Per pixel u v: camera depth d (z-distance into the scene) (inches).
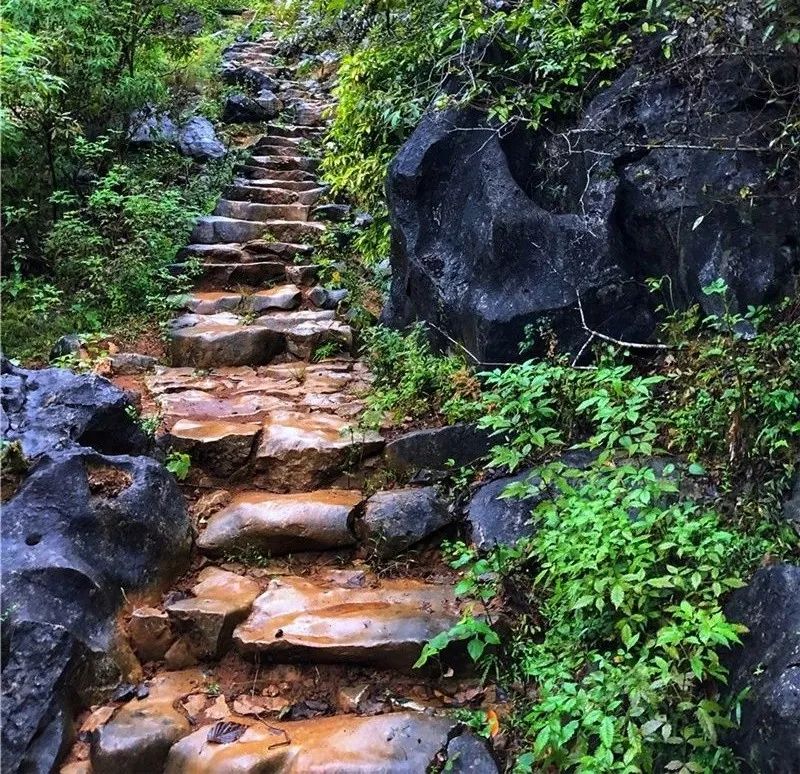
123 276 199.9
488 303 144.3
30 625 91.1
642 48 150.7
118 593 104.0
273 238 237.5
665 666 77.3
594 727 78.0
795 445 107.0
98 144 212.1
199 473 135.6
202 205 252.5
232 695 98.3
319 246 233.9
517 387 121.4
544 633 101.4
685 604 80.8
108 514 107.1
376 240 207.2
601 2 153.1
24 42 176.6
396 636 99.6
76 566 98.7
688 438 117.3
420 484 131.6
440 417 145.0
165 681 100.1
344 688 98.4
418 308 169.5
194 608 103.7
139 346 187.2
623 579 85.9
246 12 424.5
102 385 130.1
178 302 200.4
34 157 207.3
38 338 183.0
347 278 215.3
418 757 86.2
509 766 86.2
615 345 141.2
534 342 141.3
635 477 97.3
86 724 92.5
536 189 154.2
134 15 234.1
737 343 118.7
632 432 103.3
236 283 219.1
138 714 93.2
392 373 161.2
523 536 113.6
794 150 122.8
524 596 104.1
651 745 79.0
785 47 121.7
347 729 90.6
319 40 268.4
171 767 88.1
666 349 135.9
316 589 112.0
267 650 99.9
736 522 101.3
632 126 144.9
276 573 118.0
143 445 133.0
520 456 106.7
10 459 108.2
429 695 97.7
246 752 87.2
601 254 141.5
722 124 133.3
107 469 114.3
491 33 159.0
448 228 160.1
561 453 123.5
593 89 154.5
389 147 186.7
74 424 121.4
